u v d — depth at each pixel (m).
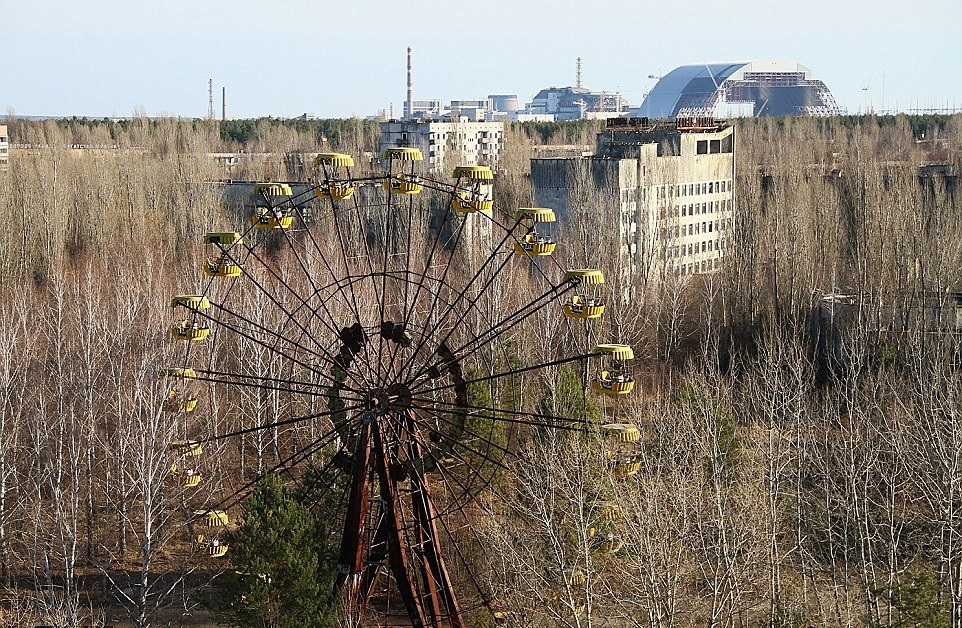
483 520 64.25
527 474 58.97
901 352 93.25
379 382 51.38
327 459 64.44
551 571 55.38
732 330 106.12
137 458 66.19
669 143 146.88
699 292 116.88
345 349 52.84
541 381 82.88
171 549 72.19
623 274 109.19
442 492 70.81
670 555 53.06
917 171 159.50
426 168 183.75
